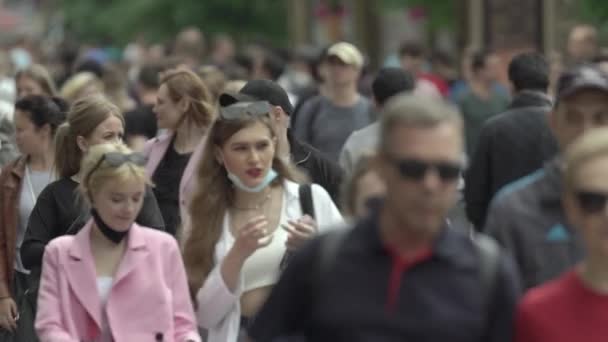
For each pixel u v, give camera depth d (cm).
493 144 1486
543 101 1488
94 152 1135
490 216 990
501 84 2675
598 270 805
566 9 3203
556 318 806
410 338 786
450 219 1243
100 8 7162
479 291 791
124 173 1121
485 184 1500
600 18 3228
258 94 1445
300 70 3338
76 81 2144
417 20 4725
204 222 1202
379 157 791
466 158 2558
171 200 1502
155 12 6278
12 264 1512
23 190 1524
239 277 1166
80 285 1143
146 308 1137
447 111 782
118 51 6300
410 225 784
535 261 974
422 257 793
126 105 2409
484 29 3195
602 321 803
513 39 3186
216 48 4222
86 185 1137
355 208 890
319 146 2011
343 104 2014
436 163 773
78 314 1143
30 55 4756
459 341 787
